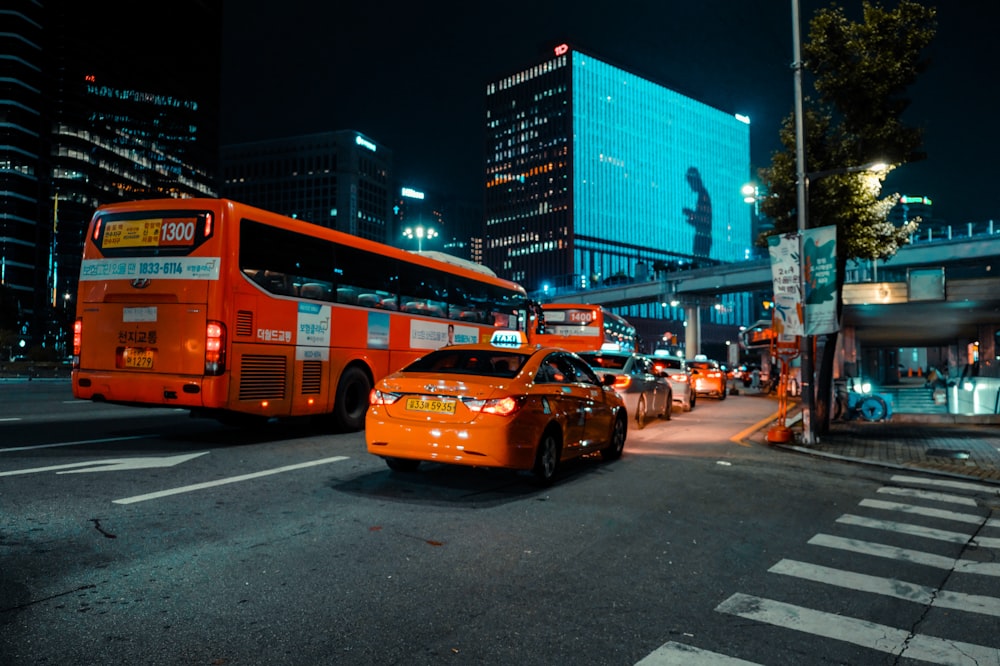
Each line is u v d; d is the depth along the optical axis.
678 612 4.04
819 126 15.09
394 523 5.76
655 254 187.62
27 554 4.57
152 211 9.91
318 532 5.39
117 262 9.98
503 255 185.62
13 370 43.38
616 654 3.41
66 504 5.93
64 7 112.75
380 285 13.01
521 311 18.72
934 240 60.50
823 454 11.50
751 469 9.65
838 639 3.73
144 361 9.69
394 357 13.30
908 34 13.92
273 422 13.38
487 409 6.88
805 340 13.02
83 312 10.14
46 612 3.63
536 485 7.55
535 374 7.68
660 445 12.07
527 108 182.38
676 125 198.38
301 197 199.12
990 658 3.54
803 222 13.43
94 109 117.31
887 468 10.34
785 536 5.95
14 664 3.04
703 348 166.75
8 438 9.82
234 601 3.90
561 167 173.00
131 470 7.59
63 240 111.81
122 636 3.38
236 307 9.66
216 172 145.50
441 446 6.88
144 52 127.19
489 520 6.01
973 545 5.83
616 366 14.55
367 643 3.42
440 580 4.41
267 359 10.19
